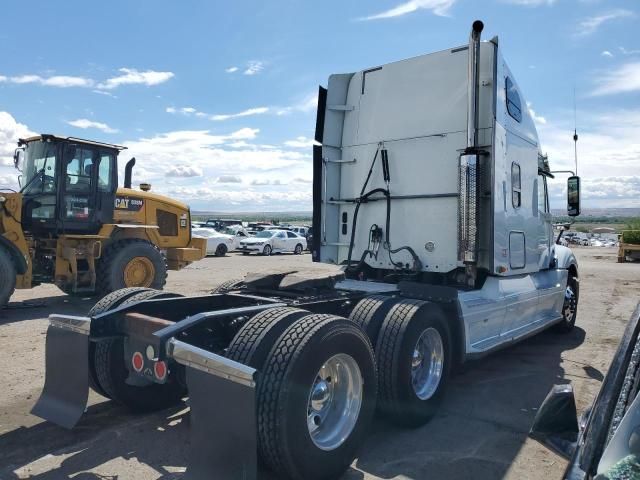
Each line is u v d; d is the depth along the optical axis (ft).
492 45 17.44
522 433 13.67
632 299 39.52
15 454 12.09
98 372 13.70
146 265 35.55
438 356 14.75
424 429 13.91
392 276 19.39
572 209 23.79
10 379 17.43
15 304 33.12
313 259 20.67
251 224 148.15
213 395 9.50
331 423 11.27
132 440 12.87
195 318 10.97
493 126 17.19
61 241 32.68
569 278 26.45
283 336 10.51
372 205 20.25
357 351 11.47
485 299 17.21
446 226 18.30
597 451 6.29
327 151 20.76
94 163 34.35
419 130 18.99
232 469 9.14
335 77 20.89
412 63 19.35
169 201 41.47
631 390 6.66
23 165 35.01
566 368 19.99
